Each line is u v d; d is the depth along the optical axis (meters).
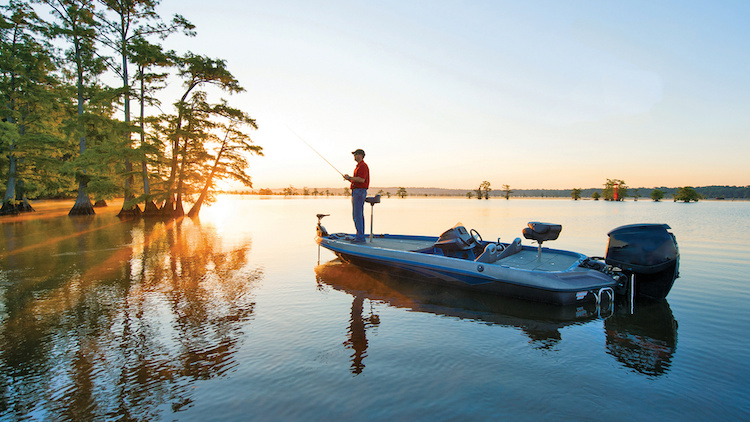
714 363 4.20
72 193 43.91
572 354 4.44
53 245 14.16
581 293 6.34
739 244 14.28
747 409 3.28
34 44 32.16
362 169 9.65
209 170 32.62
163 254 12.10
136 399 3.46
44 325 5.46
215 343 4.77
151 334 5.10
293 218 30.73
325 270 9.55
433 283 7.86
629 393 3.55
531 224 7.65
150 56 29.05
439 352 4.48
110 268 9.76
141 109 31.02
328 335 5.05
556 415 3.17
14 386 3.73
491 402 3.37
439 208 54.59
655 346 4.69
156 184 31.94
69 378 3.88
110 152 28.75
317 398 3.44
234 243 14.93
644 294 6.68
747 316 5.85
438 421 3.07
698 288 7.57
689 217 33.78
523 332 5.19
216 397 3.48
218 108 31.45
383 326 5.41
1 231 19.38
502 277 6.76
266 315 5.92
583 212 43.34
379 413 3.19
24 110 33.75
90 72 31.81
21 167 34.50
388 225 22.58
